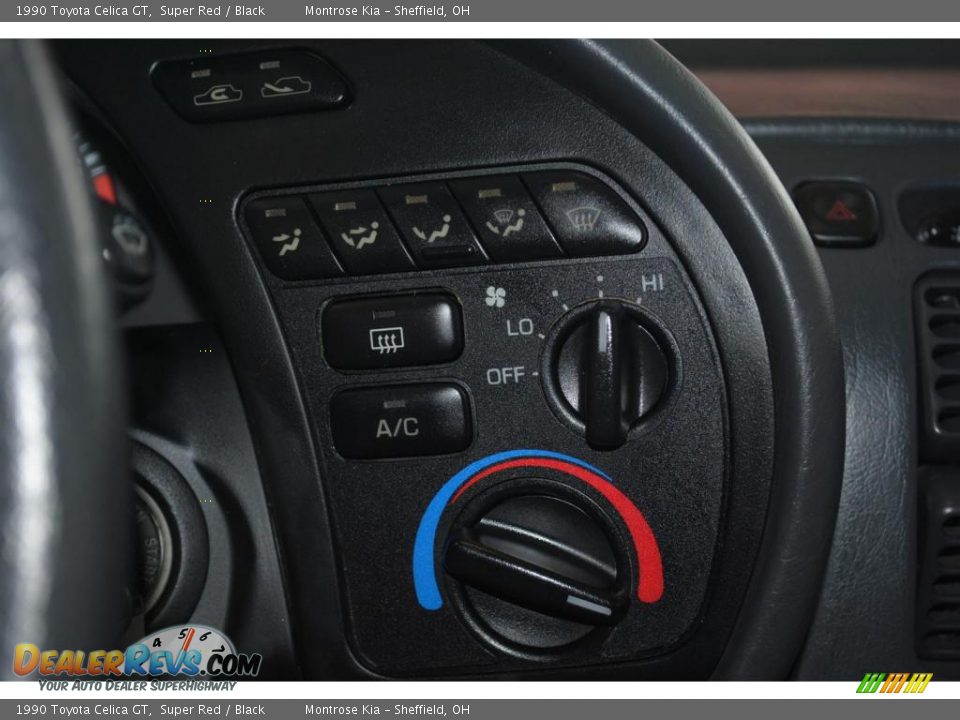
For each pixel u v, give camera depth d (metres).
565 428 0.76
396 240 0.75
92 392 0.36
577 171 0.74
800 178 0.91
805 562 0.75
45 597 0.34
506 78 0.74
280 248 0.76
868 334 0.88
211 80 0.75
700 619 0.78
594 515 0.77
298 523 0.79
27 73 0.38
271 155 0.75
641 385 0.76
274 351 0.77
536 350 0.76
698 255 0.74
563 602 0.77
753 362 0.75
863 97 1.00
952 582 0.88
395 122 0.75
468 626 0.80
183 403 0.82
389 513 0.79
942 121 0.92
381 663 0.81
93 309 0.37
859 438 0.88
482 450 0.77
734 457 0.75
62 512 0.34
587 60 0.71
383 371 0.77
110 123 0.76
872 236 0.89
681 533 0.77
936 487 0.88
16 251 0.35
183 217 0.76
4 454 0.34
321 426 0.78
